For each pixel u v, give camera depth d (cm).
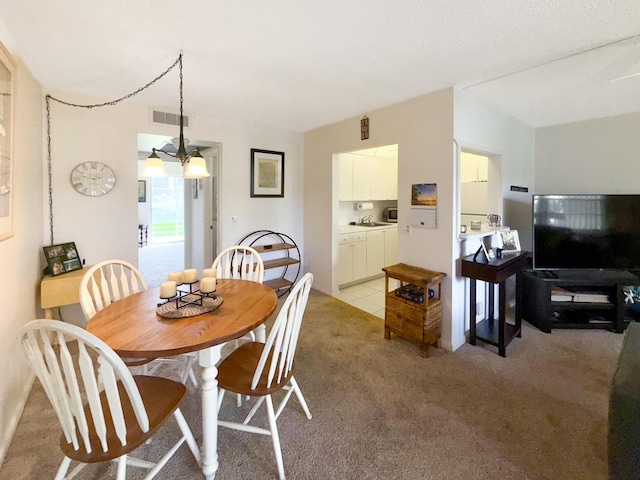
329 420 190
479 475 152
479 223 322
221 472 154
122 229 319
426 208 294
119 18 171
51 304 253
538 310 326
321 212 432
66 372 109
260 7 161
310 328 327
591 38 192
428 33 186
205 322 155
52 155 281
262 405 204
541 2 156
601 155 372
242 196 402
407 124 307
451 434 179
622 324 314
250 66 231
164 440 174
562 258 325
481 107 304
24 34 186
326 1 156
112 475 152
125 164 318
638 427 116
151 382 156
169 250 836
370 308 388
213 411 146
